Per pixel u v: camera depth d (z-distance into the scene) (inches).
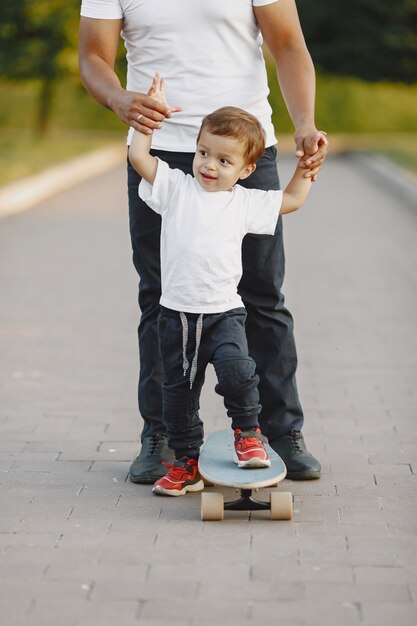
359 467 312.2
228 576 231.9
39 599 220.8
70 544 251.8
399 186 1211.9
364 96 2613.2
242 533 259.0
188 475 288.0
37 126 2133.4
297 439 305.1
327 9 2219.5
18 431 351.6
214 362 266.2
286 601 219.3
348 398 394.6
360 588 225.5
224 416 371.6
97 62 284.5
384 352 470.3
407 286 634.2
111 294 614.9
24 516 271.7
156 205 269.0
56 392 403.9
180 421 280.4
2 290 628.1
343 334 507.2
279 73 288.4
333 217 980.6
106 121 2433.6
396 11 2226.9
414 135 2405.3
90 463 317.7
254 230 270.5
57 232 892.6
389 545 250.1
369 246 799.7
